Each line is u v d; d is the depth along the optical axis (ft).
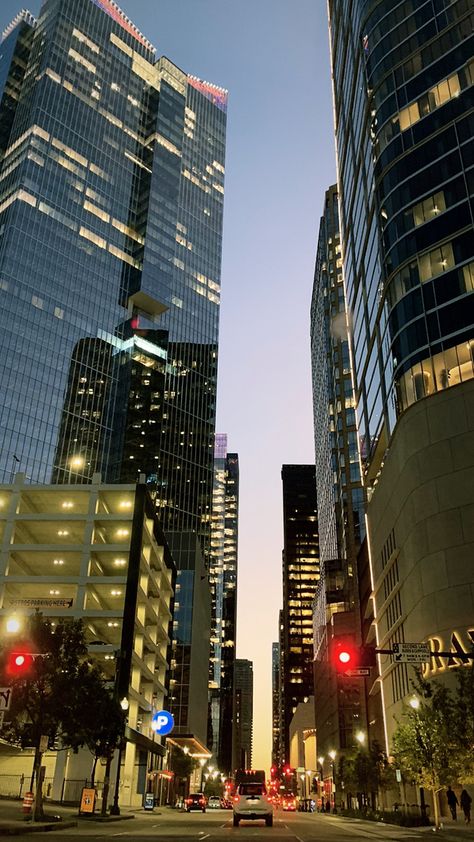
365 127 257.55
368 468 247.91
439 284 193.77
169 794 332.19
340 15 329.72
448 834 100.12
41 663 113.60
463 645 150.61
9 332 547.49
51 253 606.55
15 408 533.96
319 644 479.82
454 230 196.95
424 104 223.51
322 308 532.73
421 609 165.27
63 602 210.79
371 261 242.99
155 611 283.18
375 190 232.53
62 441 563.48
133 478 599.57
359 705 339.57
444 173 207.31
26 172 612.70
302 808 354.74
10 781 189.47
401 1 249.75
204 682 499.51
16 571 243.60
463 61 217.77
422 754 114.73
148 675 257.14
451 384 178.81
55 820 104.47
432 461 172.04
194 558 463.42
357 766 206.80
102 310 642.63
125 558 240.73
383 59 245.65
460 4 227.81
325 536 524.93
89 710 118.73
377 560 229.66
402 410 190.70
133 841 73.77
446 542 162.09
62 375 581.94
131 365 640.58
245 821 161.89
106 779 137.80
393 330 203.82
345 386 433.48
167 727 189.67
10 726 111.14
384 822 154.81
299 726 627.05
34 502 251.39
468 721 104.58
